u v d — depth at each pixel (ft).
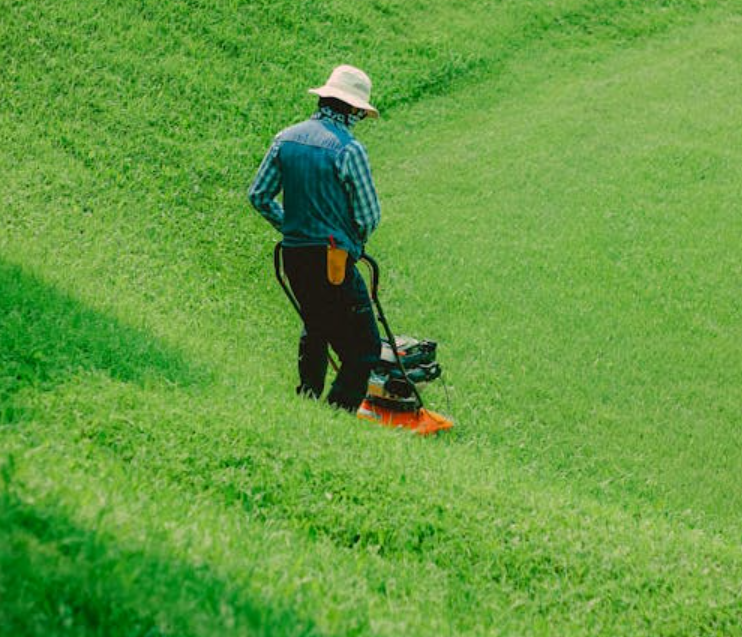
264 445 33.65
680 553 33.63
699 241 68.08
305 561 26.99
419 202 73.41
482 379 50.57
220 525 27.30
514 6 113.29
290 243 39.86
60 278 43.55
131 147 67.67
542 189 75.87
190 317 48.91
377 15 102.42
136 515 25.00
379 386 43.57
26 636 18.11
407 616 25.32
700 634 29.71
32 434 29.58
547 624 28.53
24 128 64.13
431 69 97.86
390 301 58.18
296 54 90.07
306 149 39.50
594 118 90.17
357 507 31.76
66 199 57.36
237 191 68.54
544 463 43.68
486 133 88.17
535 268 63.67
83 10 80.02
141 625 19.52
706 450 46.16
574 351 54.19
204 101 77.87
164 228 59.52
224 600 21.61
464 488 34.22
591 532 33.42
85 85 72.02
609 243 67.51
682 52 110.01
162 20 84.48
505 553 31.24
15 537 20.62
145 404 34.06
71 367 34.94
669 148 82.33
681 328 57.62
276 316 54.39
